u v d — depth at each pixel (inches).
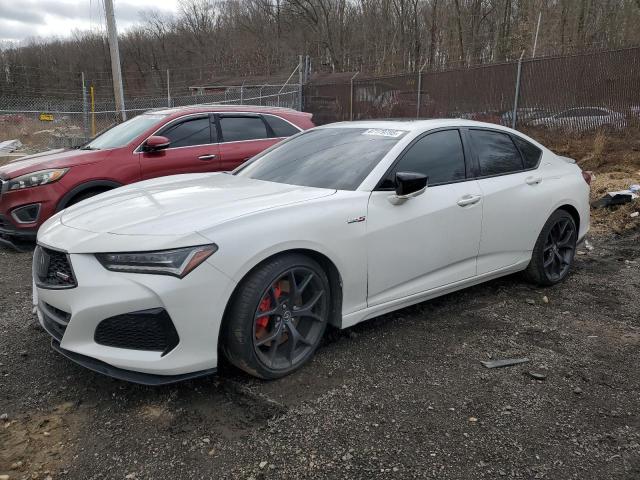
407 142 146.8
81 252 107.7
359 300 133.7
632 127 373.1
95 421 106.2
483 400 113.7
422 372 125.1
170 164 253.6
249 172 164.7
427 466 92.9
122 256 104.7
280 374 120.4
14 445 99.0
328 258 125.3
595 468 92.9
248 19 1926.7
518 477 90.4
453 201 149.7
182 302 103.5
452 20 1158.3
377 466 92.7
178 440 100.0
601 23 806.5
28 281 190.7
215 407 110.3
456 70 470.0
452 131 160.9
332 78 942.4
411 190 132.0
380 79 557.0
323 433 101.7
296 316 123.6
